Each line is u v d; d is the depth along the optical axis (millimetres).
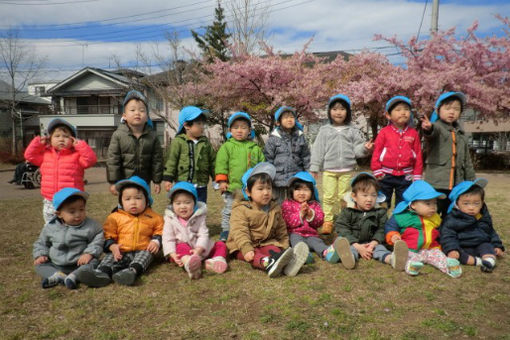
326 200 4520
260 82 14602
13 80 25109
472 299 2418
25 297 2510
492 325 2057
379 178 4148
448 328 2014
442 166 3752
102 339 1945
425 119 3703
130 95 3721
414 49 14312
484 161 15297
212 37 24016
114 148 3699
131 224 3139
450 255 3107
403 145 4020
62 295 2553
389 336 1934
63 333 2014
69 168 3459
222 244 3307
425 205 3188
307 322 2098
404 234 3328
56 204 2842
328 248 3299
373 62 14773
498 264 3137
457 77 12656
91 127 27609
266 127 18109
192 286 2693
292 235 3596
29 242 4039
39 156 3527
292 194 3748
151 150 3863
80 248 2947
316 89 14055
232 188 4059
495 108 13297
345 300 2406
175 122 24547
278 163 4238
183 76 18469
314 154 4621
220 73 14727
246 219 3275
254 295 2510
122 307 2344
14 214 5738
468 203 3188
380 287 2631
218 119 19453
